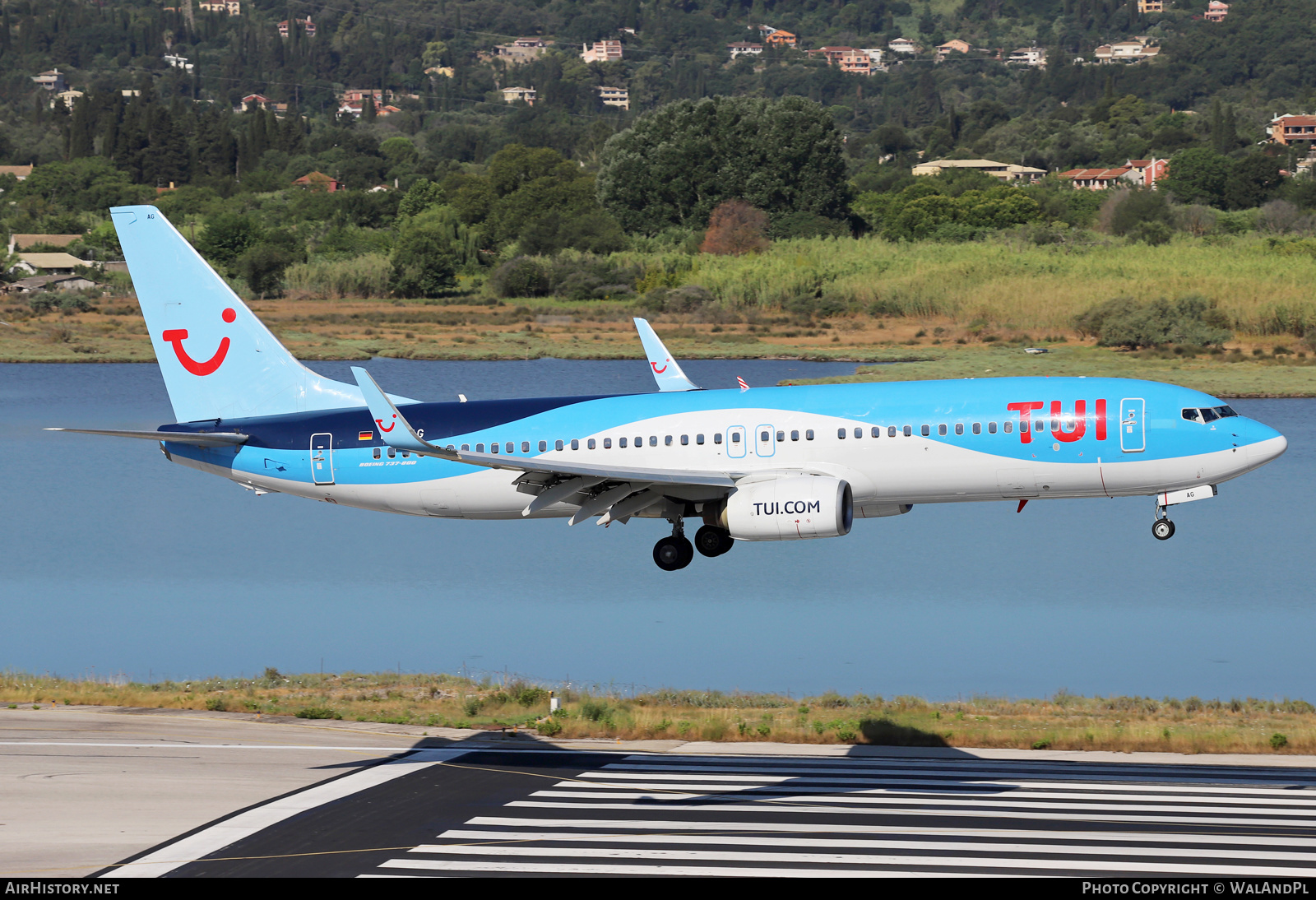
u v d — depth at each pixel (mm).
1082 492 159125
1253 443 153875
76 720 143875
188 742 132375
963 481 158375
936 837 99688
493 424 169000
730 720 150125
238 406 181250
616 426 164625
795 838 99188
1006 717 158750
